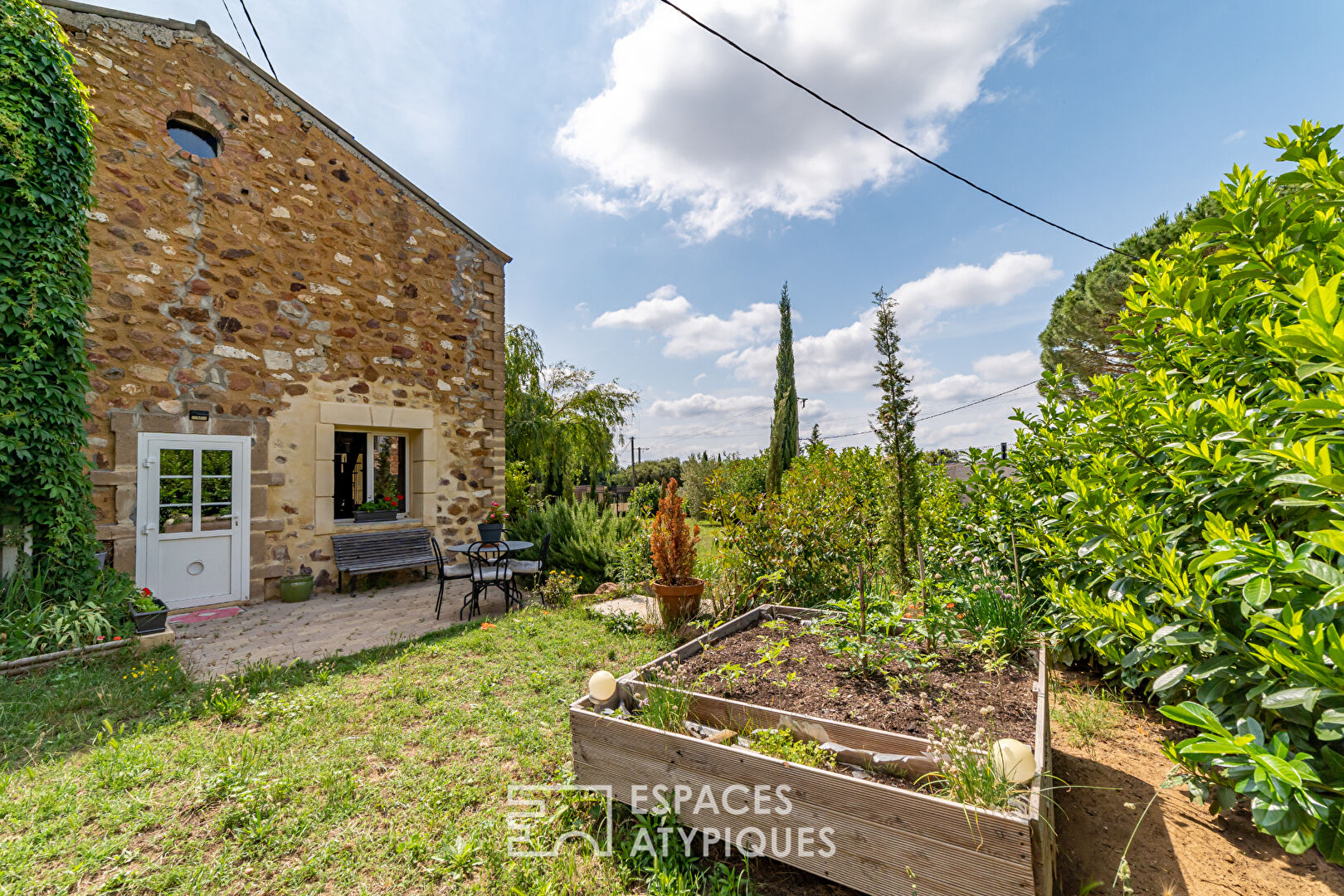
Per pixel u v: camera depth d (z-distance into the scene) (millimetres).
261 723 2879
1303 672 1531
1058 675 3201
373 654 3986
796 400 13453
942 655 2779
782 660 2787
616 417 12742
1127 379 2736
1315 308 1438
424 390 7371
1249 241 2305
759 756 1695
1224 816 1945
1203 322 2479
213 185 5656
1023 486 3582
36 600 3857
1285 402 1774
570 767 2340
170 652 3961
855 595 4445
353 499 7004
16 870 1734
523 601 5824
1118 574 2521
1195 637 1886
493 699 3162
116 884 1725
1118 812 1982
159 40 5387
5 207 4008
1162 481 2461
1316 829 1411
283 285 6113
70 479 4238
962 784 1509
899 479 5164
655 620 4703
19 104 4027
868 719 2145
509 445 11688
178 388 5363
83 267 4445
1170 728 2602
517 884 1719
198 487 5441
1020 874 1251
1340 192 2143
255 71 5980
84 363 4371
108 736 2719
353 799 2184
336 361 6527
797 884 1688
